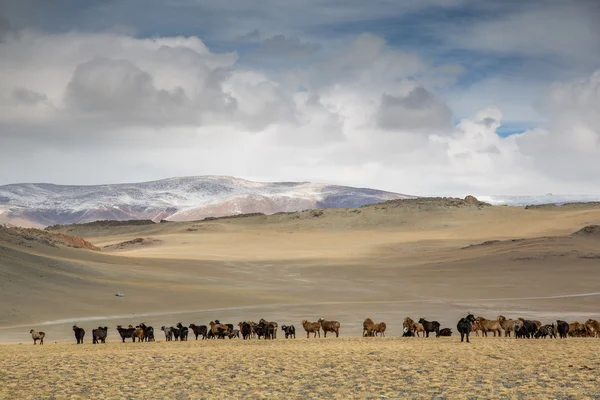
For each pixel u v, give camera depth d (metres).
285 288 94.62
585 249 113.06
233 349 35.62
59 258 93.25
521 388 21.56
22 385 24.50
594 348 31.20
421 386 22.56
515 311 68.00
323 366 27.66
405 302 78.81
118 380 25.27
